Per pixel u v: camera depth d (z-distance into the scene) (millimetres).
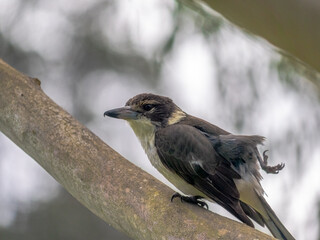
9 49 14734
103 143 8367
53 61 14992
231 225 7160
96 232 15297
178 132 9312
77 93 15117
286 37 7242
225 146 8977
